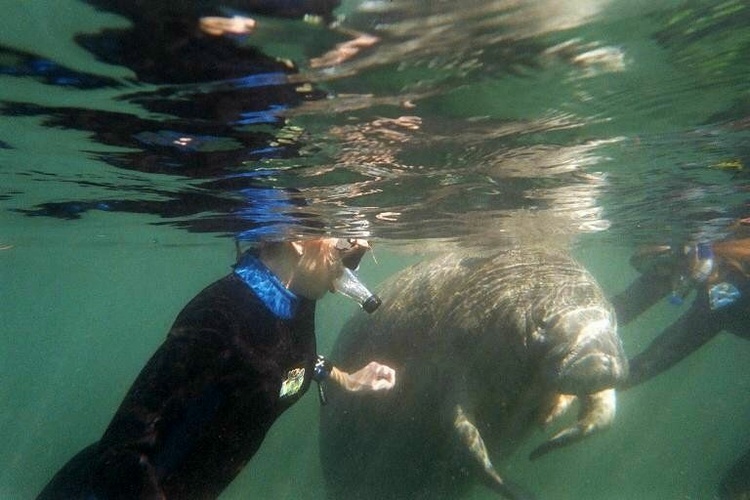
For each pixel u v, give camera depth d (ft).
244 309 2.51
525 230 8.55
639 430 31.81
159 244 12.05
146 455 2.05
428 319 6.88
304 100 3.09
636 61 2.76
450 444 6.51
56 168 4.81
